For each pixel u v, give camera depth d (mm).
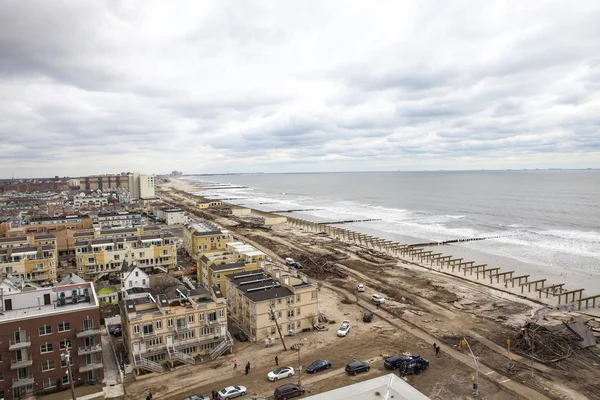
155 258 125750
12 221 188375
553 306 96438
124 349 73188
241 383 60906
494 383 60531
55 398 57469
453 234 198000
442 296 103750
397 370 64750
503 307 95688
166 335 68250
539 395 57344
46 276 113562
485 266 133250
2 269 109000
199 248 137500
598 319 87812
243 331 80938
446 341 76062
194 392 58781
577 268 132500
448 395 57250
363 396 39531
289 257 148625
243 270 97500
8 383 57375
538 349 70875
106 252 119812
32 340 58375
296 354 71062
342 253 155250
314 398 39312
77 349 60938
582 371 64188
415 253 153375
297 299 80250
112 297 99250
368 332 80812
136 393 58750
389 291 107688
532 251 157500
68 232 150500
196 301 73125
